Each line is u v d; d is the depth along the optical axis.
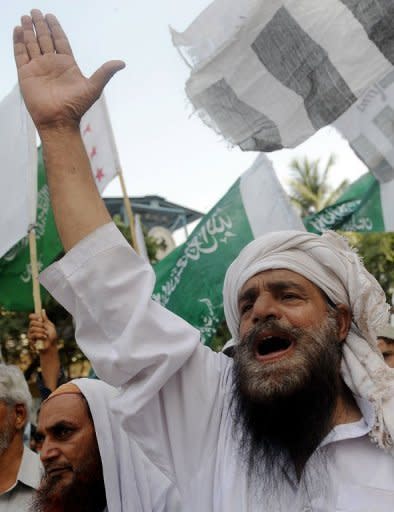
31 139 3.83
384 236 11.51
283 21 2.17
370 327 1.69
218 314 4.11
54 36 1.82
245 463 1.62
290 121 2.23
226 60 2.19
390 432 1.52
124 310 1.64
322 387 1.60
